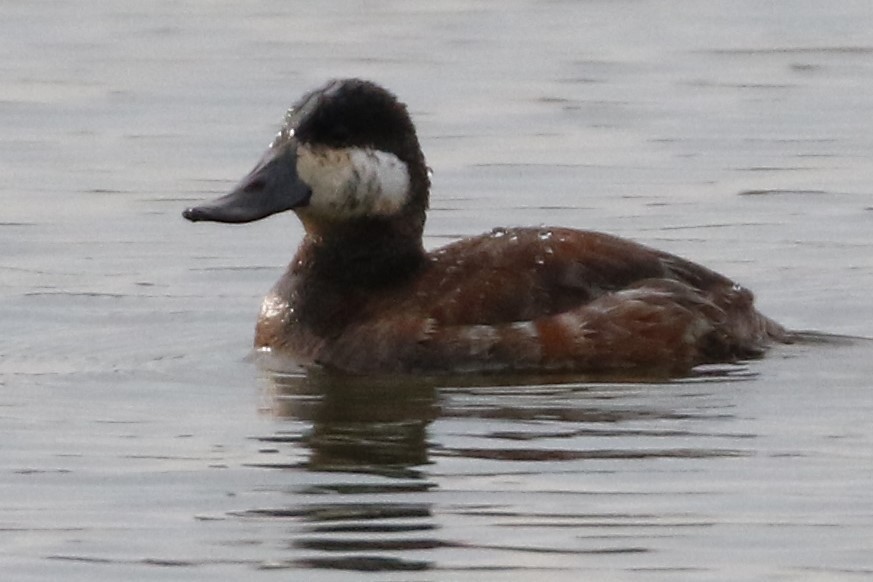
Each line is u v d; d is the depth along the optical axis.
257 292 15.77
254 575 9.78
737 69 24.09
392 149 13.67
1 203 18.56
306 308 13.68
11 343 14.31
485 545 10.11
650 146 20.59
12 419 12.40
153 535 10.34
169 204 18.55
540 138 20.91
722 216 17.92
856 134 21.02
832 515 10.49
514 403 12.48
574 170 19.66
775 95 22.77
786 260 16.44
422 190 13.78
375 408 12.45
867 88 23.00
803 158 20.05
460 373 13.11
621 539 10.18
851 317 14.78
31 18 26.67
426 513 10.55
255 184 13.62
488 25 26.50
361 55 24.73
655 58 24.69
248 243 17.28
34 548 10.18
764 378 12.99
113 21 26.61
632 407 12.37
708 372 13.13
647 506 10.63
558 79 23.59
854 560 9.91
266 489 10.98
